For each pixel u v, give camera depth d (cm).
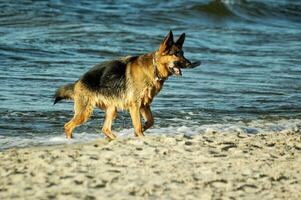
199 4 4609
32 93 1850
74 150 1103
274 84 2241
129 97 1246
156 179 922
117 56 2767
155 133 1355
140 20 3969
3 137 1320
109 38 3203
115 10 4172
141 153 1071
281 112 1753
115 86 1255
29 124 1466
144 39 3262
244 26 4359
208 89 2066
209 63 2695
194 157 1052
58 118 1544
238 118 1628
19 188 871
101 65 1280
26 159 1028
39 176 927
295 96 2025
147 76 1236
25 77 2114
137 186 887
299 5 5175
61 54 2680
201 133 1362
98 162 1008
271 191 886
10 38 2975
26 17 3622
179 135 1255
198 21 4347
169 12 4291
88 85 1266
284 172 980
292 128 1451
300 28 4509
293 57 3006
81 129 1434
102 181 906
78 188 874
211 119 1596
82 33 3275
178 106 1758
